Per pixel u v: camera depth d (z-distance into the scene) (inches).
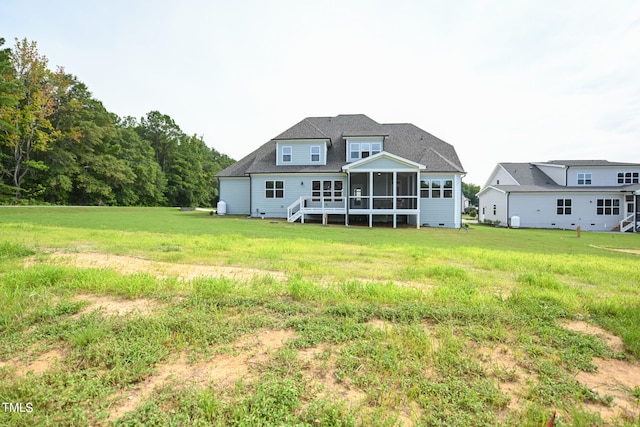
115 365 106.7
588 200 1131.9
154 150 2320.4
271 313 157.6
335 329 139.5
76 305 155.9
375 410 86.8
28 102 1283.2
